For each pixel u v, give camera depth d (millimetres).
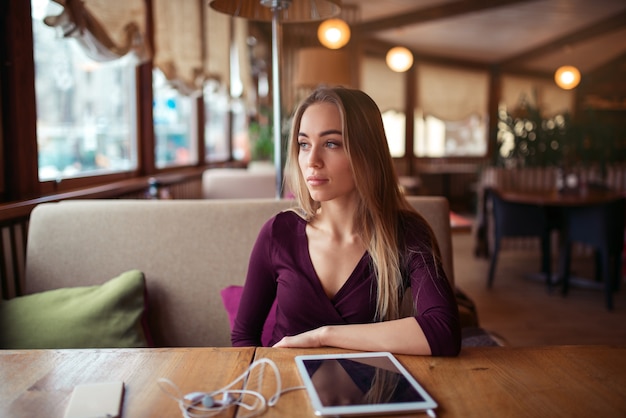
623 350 1064
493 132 5953
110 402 818
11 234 1907
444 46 9555
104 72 3178
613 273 4395
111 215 1869
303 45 7637
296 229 1305
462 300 2025
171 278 1849
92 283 1837
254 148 6938
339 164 1194
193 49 4277
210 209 1883
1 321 1630
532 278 4793
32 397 861
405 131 9875
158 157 4227
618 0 7215
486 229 5758
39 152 2387
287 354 1037
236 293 1791
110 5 2576
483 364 999
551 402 844
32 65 2184
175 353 1040
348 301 1230
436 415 801
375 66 9539
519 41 9281
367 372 937
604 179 5480
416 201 1898
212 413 801
